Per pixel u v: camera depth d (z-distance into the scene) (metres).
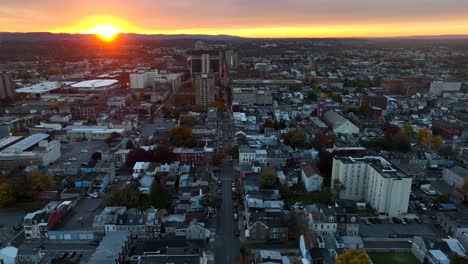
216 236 195.25
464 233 186.25
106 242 171.00
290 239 193.75
